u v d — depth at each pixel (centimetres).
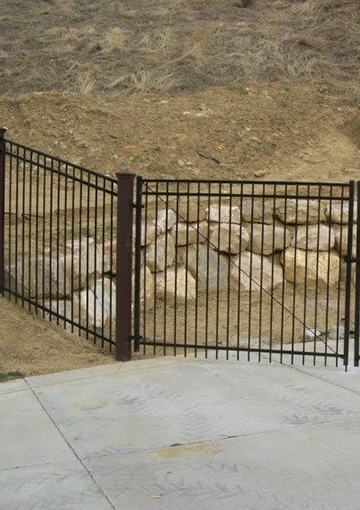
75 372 738
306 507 451
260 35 1931
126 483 488
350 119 1552
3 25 2094
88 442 561
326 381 712
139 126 1449
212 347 773
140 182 772
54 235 993
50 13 2205
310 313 977
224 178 1332
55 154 1355
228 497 466
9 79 1711
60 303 869
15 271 853
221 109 1545
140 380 710
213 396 663
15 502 462
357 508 450
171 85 1634
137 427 591
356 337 757
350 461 519
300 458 525
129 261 771
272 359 790
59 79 1686
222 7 2181
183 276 1020
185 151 1396
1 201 870
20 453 540
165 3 2233
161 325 909
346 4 2116
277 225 1098
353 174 1366
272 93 1639
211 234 1054
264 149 1438
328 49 1889
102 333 805
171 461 523
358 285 750
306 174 1360
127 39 1917
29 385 698
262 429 583
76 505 457
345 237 1116
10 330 809
